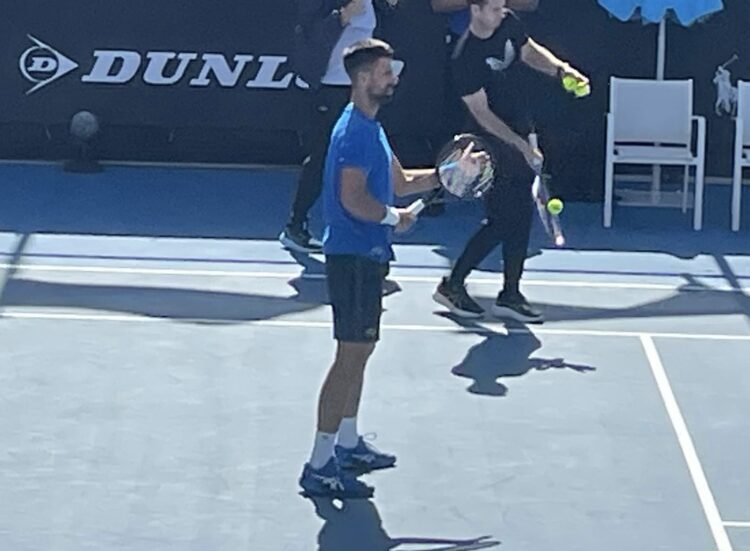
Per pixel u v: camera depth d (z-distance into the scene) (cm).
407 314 1384
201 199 1745
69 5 1817
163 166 1867
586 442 1114
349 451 1058
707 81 1816
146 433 1112
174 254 1544
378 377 1229
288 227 1567
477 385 1220
